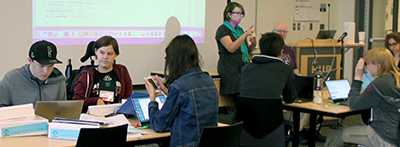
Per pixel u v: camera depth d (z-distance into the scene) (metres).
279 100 2.56
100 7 4.56
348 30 5.09
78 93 2.45
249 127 2.65
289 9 6.21
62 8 4.35
